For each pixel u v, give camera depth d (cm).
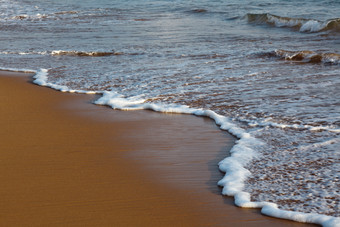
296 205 459
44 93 964
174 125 737
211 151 617
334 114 755
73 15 2661
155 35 1833
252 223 429
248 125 725
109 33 1920
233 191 488
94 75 1127
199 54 1378
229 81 1018
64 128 715
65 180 514
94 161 575
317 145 621
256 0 3133
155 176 531
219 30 1956
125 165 562
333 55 1212
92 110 830
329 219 428
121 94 936
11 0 3500
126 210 446
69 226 414
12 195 474
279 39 1692
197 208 455
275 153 598
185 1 3297
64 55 1444
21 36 1873
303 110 786
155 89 967
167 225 420
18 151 607
